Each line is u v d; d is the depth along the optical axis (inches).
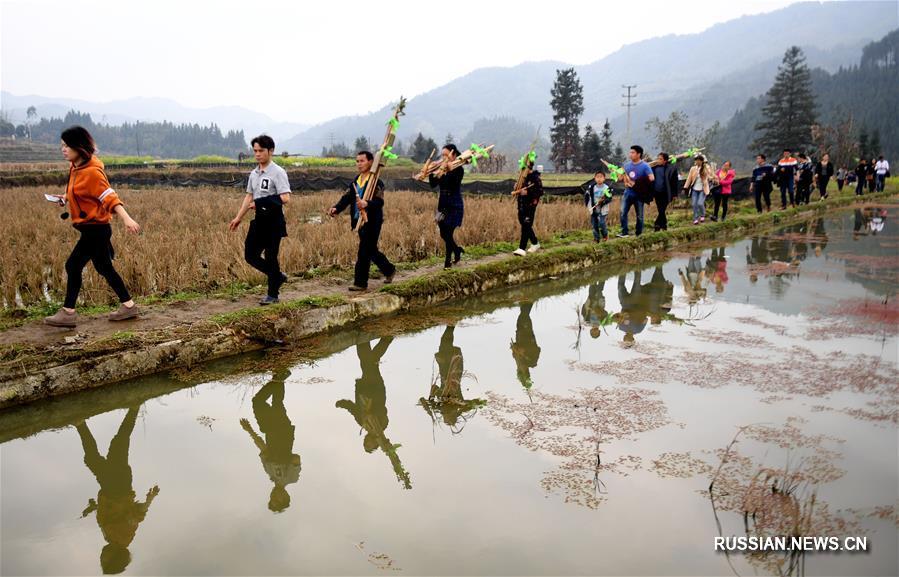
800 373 214.1
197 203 733.3
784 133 3405.5
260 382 217.5
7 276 303.6
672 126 2469.2
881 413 179.9
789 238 569.0
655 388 204.8
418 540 123.0
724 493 138.8
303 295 300.8
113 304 274.8
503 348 254.7
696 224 616.1
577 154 3486.7
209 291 305.0
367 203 298.8
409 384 215.3
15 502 142.6
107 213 227.8
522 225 417.4
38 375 192.2
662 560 115.6
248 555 119.0
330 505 136.9
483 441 168.4
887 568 112.3
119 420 187.6
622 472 149.4
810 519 124.9
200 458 161.9
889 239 556.7
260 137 263.9
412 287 317.7
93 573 114.7
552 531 125.3
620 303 331.9
